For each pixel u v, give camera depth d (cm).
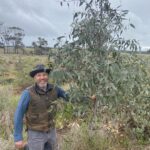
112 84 245
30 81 754
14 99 486
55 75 242
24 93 229
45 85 232
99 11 256
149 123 338
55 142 244
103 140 306
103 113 329
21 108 228
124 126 341
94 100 262
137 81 260
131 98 297
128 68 257
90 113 279
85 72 252
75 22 255
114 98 257
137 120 338
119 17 256
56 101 241
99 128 324
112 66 244
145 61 272
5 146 299
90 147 297
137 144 326
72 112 278
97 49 254
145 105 321
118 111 327
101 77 247
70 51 253
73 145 293
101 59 253
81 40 254
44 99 232
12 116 396
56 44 257
